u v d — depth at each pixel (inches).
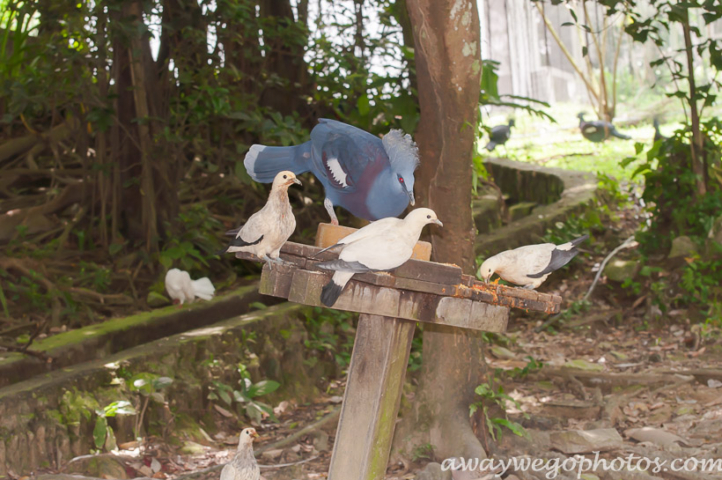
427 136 183.2
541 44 668.7
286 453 198.8
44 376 193.3
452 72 172.4
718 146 309.9
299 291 109.7
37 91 275.4
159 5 275.1
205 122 291.4
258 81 317.7
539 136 604.7
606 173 463.8
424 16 168.2
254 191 331.3
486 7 636.1
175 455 197.3
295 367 245.3
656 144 318.0
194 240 285.3
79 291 249.6
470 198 188.5
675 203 314.3
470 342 198.8
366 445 125.6
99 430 187.3
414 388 242.8
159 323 235.5
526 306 124.7
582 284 335.9
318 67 310.8
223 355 228.2
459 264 189.5
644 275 308.7
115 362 203.8
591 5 658.2
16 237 283.7
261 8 327.9
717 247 287.6
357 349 127.6
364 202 137.5
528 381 252.2
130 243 286.7
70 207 311.7
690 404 221.3
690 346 274.5
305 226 328.8
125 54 276.1
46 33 282.4
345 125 139.5
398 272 109.1
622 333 298.4
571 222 368.8
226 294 264.8
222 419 219.0
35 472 175.9
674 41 658.8
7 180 313.4
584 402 225.9
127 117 282.0
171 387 207.9
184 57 277.4
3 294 236.5
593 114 647.1
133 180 278.1
